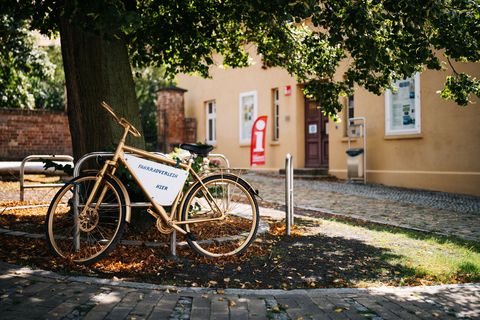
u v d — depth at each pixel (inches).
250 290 147.4
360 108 558.3
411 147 506.9
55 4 217.3
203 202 196.5
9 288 136.6
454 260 192.4
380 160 538.0
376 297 146.0
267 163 685.3
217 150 776.9
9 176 459.2
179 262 177.3
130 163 178.9
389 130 528.1
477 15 195.6
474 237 252.7
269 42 300.2
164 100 780.6
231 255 188.2
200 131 809.5
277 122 684.7
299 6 172.9
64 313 121.8
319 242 221.1
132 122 225.6
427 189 490.9
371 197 419.5
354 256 197.6
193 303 135.1
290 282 161.0
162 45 274.8
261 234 231.5
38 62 667.4
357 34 188.2
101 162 185.9
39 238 198.2
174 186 184.2
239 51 331.6
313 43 270.5
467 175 458.0
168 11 255.0
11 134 574.9
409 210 347.9
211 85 784.9
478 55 198.4
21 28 556.7
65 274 153.5
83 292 137.7
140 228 214.2
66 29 221.5
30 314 119.5
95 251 179.9
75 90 222.4
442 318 129.5
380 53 194.9
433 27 194.4
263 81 687.7
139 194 201.8
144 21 249.4
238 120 732.0
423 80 493.0
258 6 178.5
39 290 136.7
